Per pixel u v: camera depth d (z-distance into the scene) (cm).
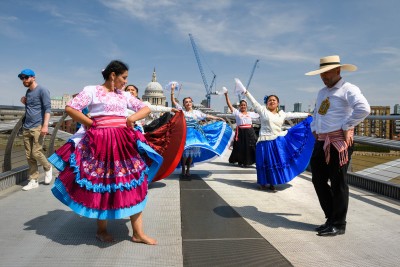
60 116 689
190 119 645
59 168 291
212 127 707
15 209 401
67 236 317
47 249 286
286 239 318
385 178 531
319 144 349
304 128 538
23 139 517
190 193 507
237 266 259
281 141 532
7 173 519
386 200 468
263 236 325
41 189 508
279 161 520
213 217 384
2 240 304
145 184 297
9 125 570
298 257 277
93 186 277
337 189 332
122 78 305
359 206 436
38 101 505
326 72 339
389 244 308
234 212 406
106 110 292
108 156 281
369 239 320
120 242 304
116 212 276
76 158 285
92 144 284
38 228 337
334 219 335
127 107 315
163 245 298
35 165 517
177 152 460
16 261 262
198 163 701
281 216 393
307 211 416
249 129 802
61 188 288
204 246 298
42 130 510
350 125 321
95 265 257
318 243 309
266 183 529
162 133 459
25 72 502
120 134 290
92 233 326
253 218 383
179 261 266
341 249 295
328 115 338
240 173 708
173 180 614
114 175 279
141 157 301
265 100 562
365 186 537
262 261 269
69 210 400
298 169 527
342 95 331
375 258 277
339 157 328
